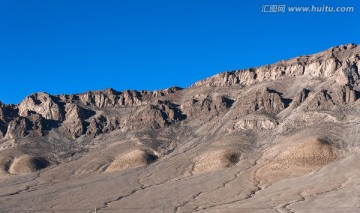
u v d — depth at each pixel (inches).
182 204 7027.6
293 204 5935.0
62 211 7342.5
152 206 7062.0
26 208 7760.8
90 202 7751.0
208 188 7790.4
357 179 6599.4
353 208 5334.6
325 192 6387.8
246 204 6343.5
